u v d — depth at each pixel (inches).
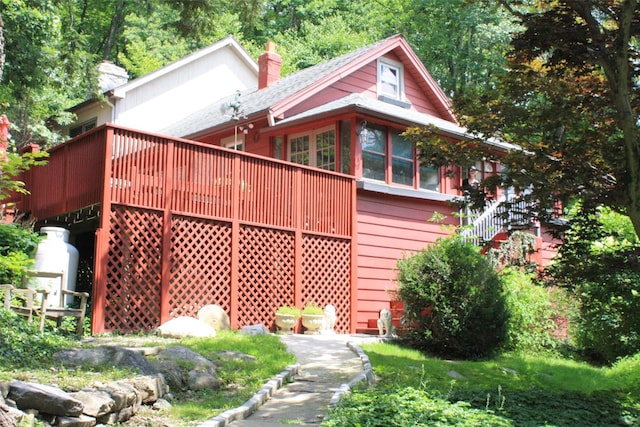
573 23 325.1
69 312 368.2
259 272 484.7
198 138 720.3
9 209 545.0
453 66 1206.3
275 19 1505.9
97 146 429.1
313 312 494.3
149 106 889.5
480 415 244.1
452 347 459.8
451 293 460.1
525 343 515.5
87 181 437.1
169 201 439.5
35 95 753.6
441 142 366.9
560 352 537.6
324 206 537.3
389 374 346.9
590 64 332.5
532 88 355.3
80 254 579.5
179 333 396.5
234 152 478.9
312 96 642.8
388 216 596.1
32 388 201.2
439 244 505.0
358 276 559.8
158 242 433.4
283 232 505.4
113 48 1384.1
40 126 798.5
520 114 349.7
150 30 1258.0
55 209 482.0
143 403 246.1
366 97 643.5
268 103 631.8
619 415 288.0
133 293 418.0
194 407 253.9
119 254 418.3
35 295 377.7
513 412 271.0
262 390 287.0
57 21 658.2
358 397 258.7
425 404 245.9
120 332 401.4
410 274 470.6
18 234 437.1
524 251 599.2
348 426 218.1
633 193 303.1
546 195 331.9
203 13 498.9
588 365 496.7
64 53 587.2
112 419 221.6
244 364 326.6
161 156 439.8
